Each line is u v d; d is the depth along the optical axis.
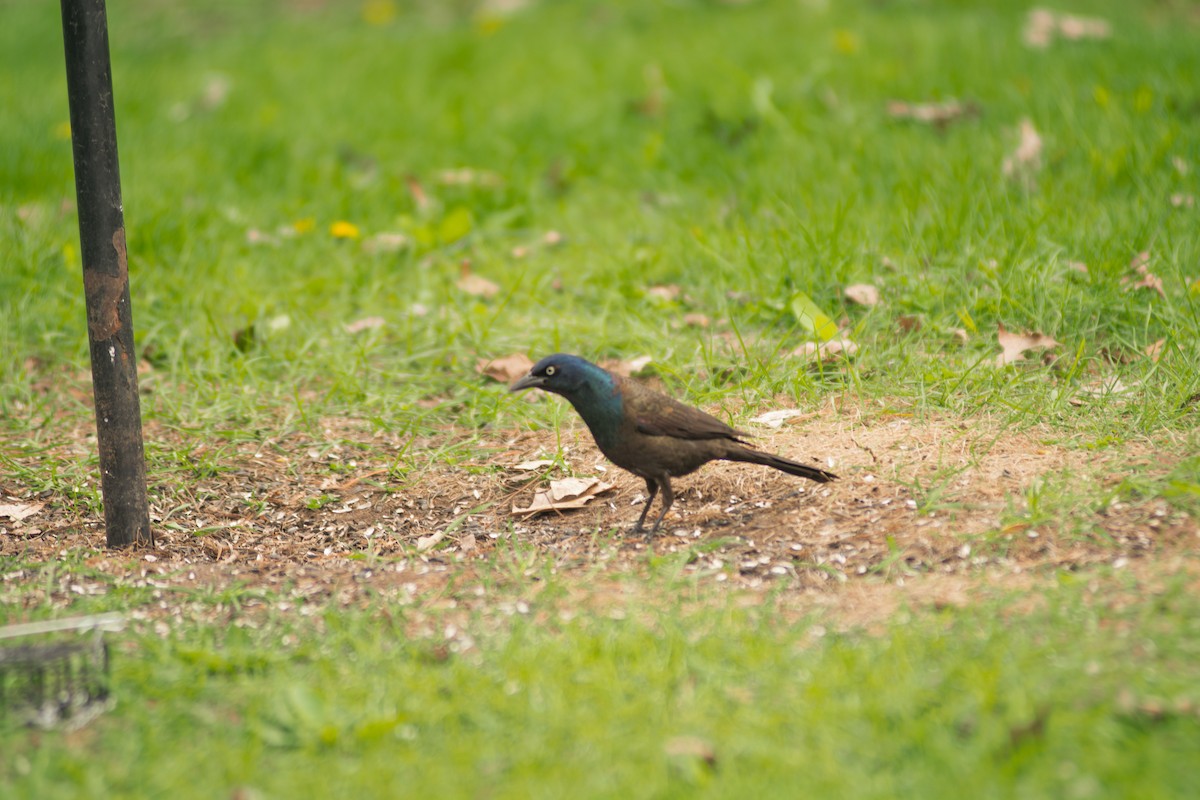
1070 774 5.70
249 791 5.92
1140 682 6.32
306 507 10.18
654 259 14.04
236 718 6.66
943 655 6.75
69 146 18.47
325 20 28.91
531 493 10.22
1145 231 12.88
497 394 11.80
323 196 16.98
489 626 7.64
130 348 9.12
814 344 11.66
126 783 6.06
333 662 7.21
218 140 19.16
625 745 6.13
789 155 16.78
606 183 17.25
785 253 13.32
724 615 7.45
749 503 9.62
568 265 14.49
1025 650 6.70
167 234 15.16
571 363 9.00
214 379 12.48
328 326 13.38
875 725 6.14
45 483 10.46
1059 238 13.08
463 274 14.38
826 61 20.05
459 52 23.53
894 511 8.87
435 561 8.95
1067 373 10.86
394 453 11.12
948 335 11.78
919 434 10.00
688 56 21.64
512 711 6.48
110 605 8.19
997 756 5.89
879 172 15.65
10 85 22.11
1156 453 9.18
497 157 18.28
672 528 9.35
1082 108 16.48
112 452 9.20
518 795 5.80
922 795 5.65
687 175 17.17
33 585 8.62
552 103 20.25
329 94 21.47
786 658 6.84
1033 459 9.37
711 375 11.60
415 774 6.04
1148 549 7.87
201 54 25.36
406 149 18.78
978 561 8.03
